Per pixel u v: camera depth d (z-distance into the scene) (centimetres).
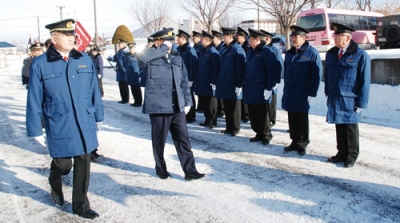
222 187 403
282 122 715
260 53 542
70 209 364
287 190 388
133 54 948
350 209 342
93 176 450
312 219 325
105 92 1295
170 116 415
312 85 484
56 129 321
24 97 1204
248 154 516
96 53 1177
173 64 406
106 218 342
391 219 323
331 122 448
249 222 324
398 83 712
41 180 445
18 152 568
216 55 661
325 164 464
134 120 788
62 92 316
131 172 460
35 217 349
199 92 690
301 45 495
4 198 394
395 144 539
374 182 403
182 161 427
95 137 339
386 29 1239
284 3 1366
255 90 547
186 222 329
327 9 1612
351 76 432
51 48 318
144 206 364
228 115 630
